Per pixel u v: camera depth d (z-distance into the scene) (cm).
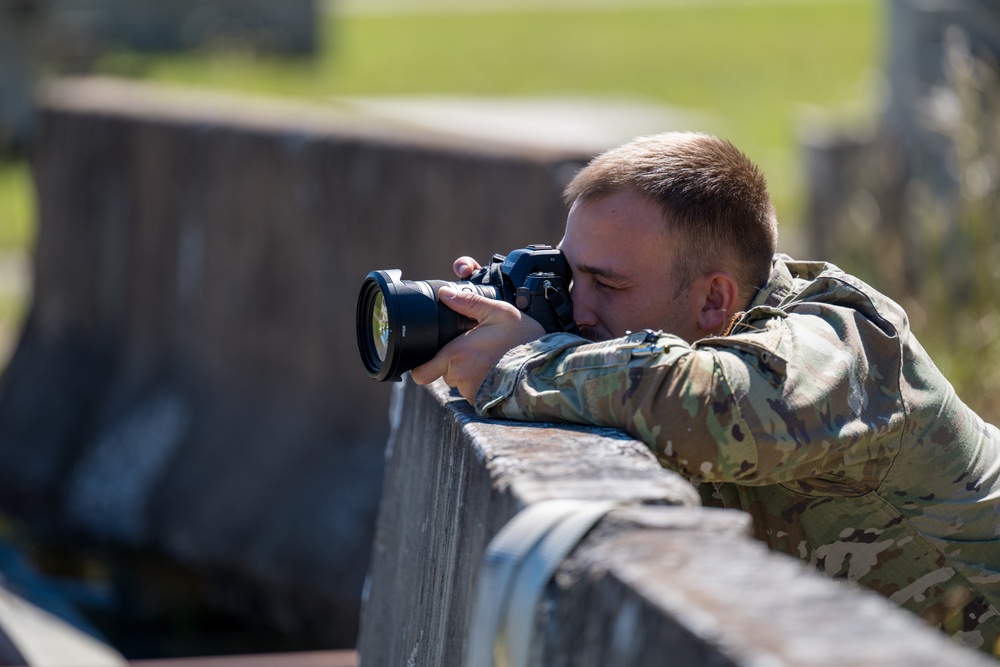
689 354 591
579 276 681
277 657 1598
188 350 2322
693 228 662
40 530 2477
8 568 1845
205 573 2189
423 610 695
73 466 2433
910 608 689
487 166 1811
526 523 475
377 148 1961
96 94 2581
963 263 1705
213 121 2238
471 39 9875
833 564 680
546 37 10019
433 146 1884
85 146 2484
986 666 350
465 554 587
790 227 3391
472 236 1836
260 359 2191
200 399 2272
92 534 2366
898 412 638
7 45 4906
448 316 647
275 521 2092
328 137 2033
